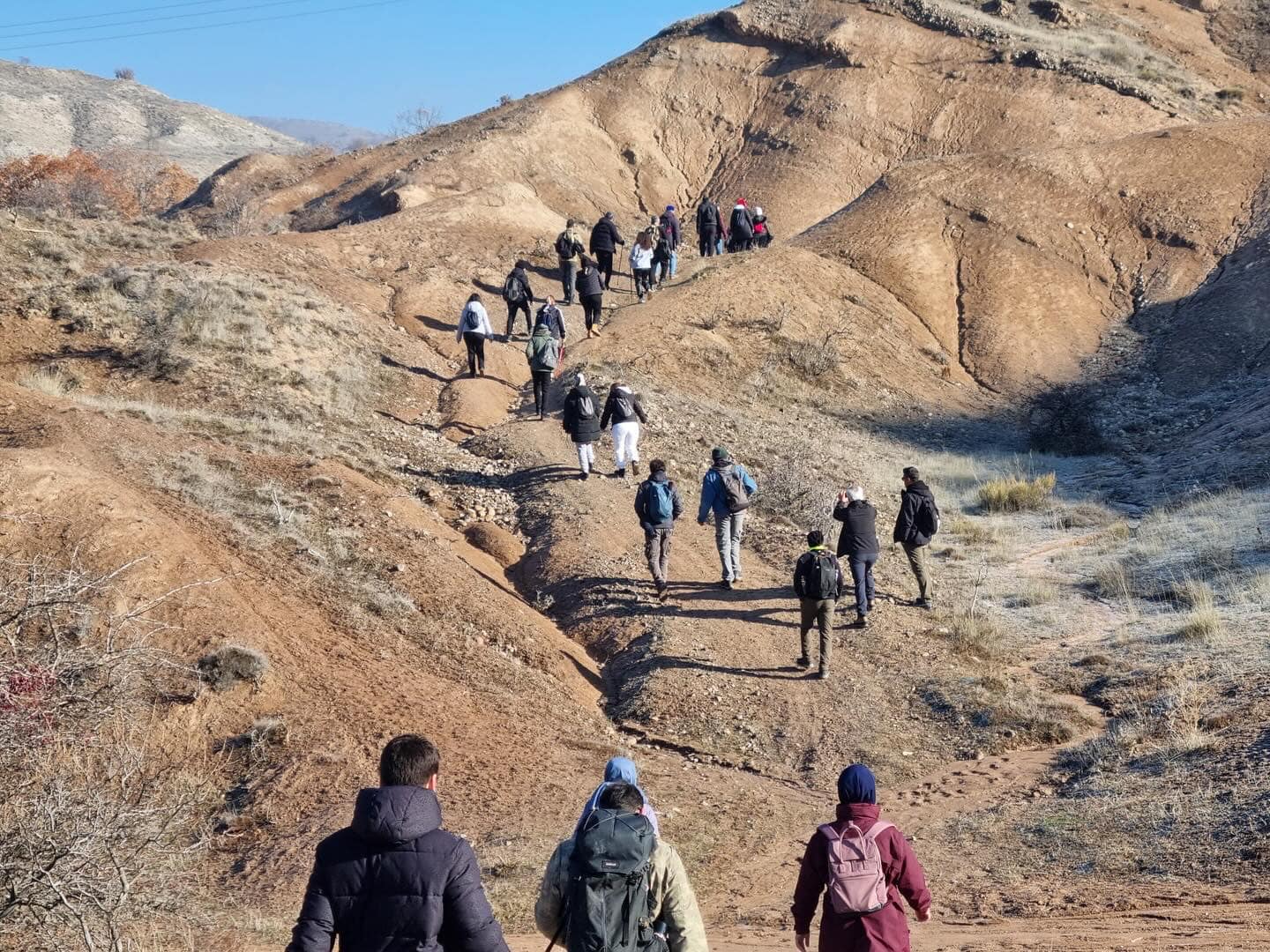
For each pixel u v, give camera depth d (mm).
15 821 5312
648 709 12469
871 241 35656
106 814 5387
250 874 8414
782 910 7652
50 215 27062
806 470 20484
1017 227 36406
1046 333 32812
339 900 3377
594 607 14734
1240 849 7504
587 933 3682
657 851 3945
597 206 52781
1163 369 30609
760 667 13430
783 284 31719
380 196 51500
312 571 13180
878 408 28047
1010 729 11703
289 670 11195
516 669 12703
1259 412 24344
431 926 3350
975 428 28250
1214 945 5516
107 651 6773
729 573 15516
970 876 8023
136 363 19844
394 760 3529
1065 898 7199
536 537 16594
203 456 15727
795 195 54062
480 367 23906
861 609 14633
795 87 59844
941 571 17547
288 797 9602
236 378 20109
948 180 38719
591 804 4070
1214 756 9477
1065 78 56906
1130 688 12156
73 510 11883
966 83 57938
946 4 63844
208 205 63531
